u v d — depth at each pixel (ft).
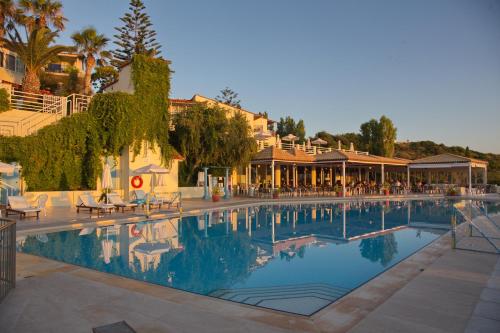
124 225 43.32
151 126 72.23
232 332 12.72
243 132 88.43
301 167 123.85
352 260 27.14
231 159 87.66
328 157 97.35
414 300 15.93
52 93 105.70
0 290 15.70
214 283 21.12
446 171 143.23
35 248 29.99
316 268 24.71
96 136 65.10
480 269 21.40
